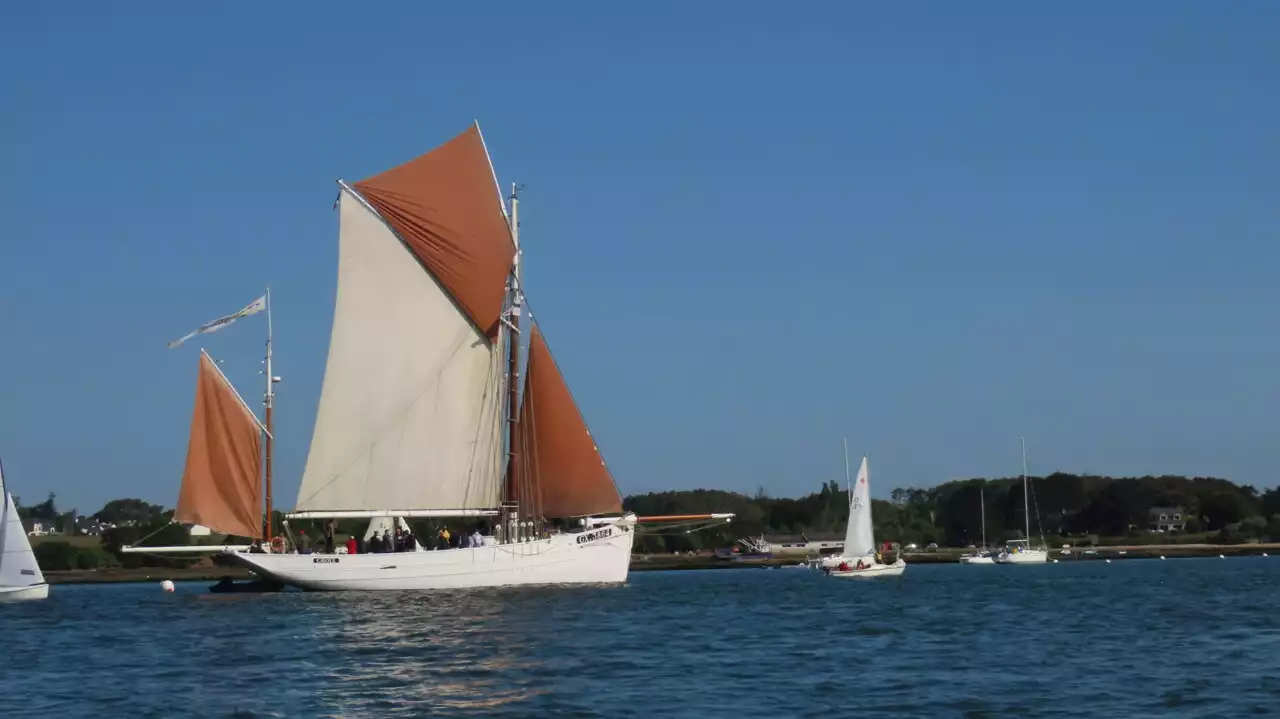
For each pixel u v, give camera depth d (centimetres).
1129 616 6538
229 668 4509
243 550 7988
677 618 6294
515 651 4862
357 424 8106
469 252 8244
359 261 8119
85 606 7500
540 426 8225
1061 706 3631
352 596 7575
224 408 8012
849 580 12062
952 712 3553
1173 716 3462
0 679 4356
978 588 9875
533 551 7981
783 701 3731
